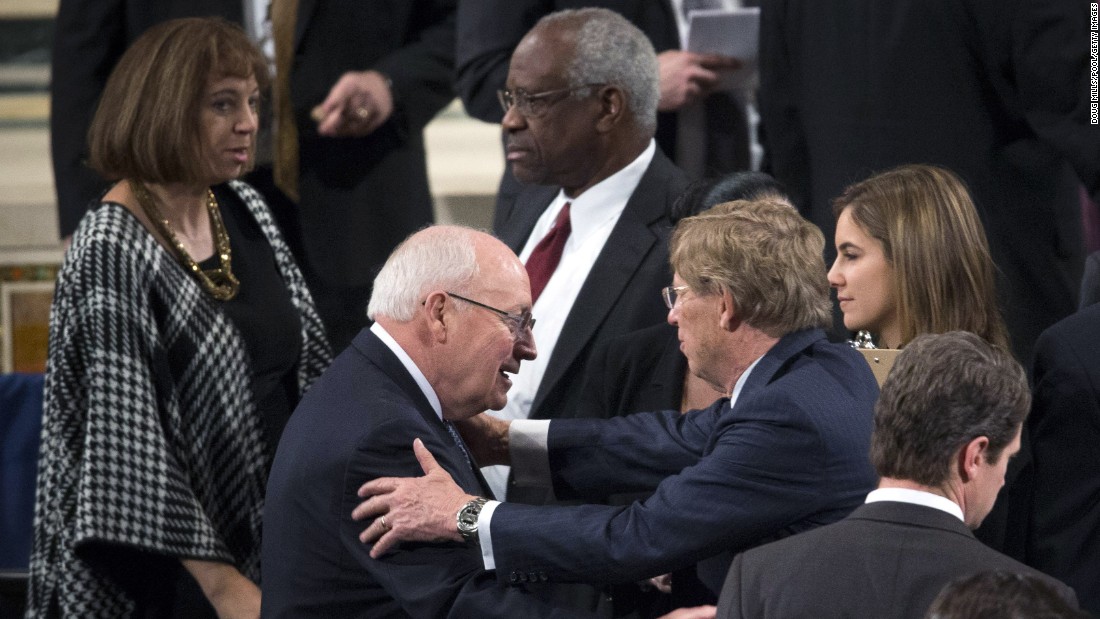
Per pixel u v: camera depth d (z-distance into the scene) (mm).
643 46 13500
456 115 22156
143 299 11961
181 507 11648
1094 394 10531
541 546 9641
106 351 11602
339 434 9930
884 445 8328
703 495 9617
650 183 13414
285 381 13531
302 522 9953
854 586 7918
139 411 11617
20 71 22672
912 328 10789
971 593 5891
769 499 9539
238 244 13117
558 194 14383
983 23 14039
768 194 12023
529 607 9617
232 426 12422
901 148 14477
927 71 14328
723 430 9891
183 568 12211
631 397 12031
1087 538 10562
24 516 15383
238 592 11703
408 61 17719
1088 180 13672
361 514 9750
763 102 15352
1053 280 14680
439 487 9789
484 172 21938
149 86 12211
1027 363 14391
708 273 9867
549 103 13281
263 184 17734
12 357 21766
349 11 17609
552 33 13367
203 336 12375
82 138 17344
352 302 17969
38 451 15414
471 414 10516
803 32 14898
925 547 7914
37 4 22531
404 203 17781
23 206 21828
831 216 14758
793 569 8133
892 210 10875
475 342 10180
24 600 15273
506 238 14570
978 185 14445
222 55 12312
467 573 9742
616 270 13016
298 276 13734
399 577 9680
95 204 12523
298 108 17359
